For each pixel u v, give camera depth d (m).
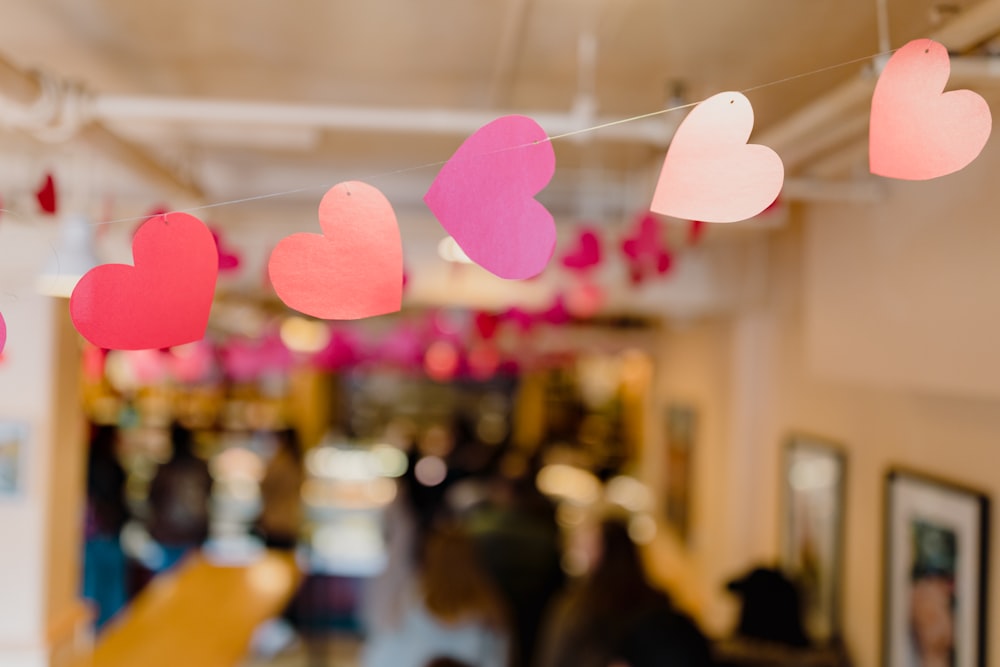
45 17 2.10
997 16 1.29
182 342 1.11
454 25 2.11
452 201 1.04
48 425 2.87
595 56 2.29
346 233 1.10
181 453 6.05
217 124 2.80
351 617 6.41
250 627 4.20
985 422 2.29
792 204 3.73
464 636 3.26
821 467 3.37
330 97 2.77
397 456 8.77
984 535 2.23
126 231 3.20
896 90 1.04
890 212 2.16
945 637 2.40
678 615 3.07
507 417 10.49
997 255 1.68
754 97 2.26
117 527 5.59
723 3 1.90
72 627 3.07
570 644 3.60
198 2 1.99
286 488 6.12
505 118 1.04
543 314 4.06
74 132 2.09
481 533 4.83
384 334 6.20
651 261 3.17
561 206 4.26
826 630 3.28
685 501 5.41
